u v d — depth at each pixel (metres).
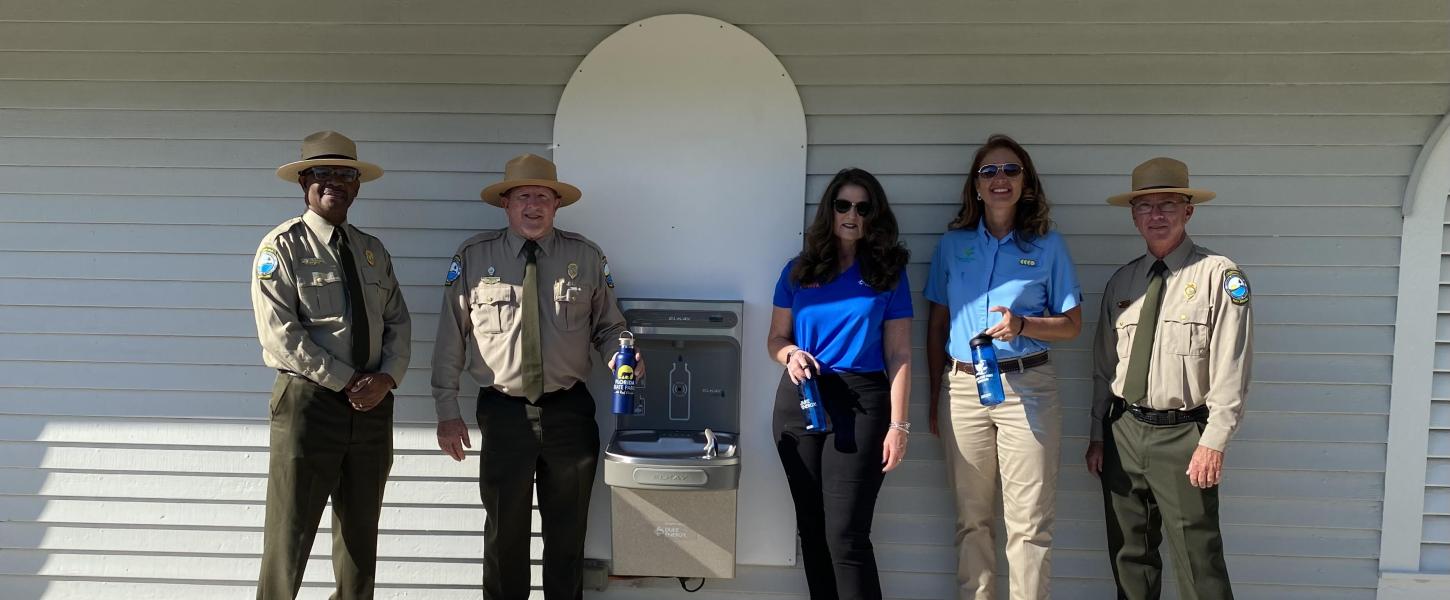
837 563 3.10
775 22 3.53
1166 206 3.06
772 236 3.57
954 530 3.60
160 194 3.71
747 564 3.62
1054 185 3.54
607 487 3.61
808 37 3.53
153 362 3.74
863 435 3.12
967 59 3.52
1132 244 3.54
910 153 3.56
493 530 3.19
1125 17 3.45
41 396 3.75
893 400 3.15
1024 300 3.17
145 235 3.72
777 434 3.26
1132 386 3.11
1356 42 3.41
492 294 3.21
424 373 3.68
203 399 3.74
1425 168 3.43
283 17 3.61
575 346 3.24
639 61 3.57
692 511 3.29
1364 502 3.53
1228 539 3.57
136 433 3.75
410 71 3.62
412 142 3.65
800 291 3.25
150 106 3.68
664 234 3.59
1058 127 3.53
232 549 3.74
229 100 3.66
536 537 3.65
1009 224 3.24
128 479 3.75
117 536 3.74
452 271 3.30
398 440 3.68
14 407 3.75
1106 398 3.34
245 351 3.72
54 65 3.67
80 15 3.62
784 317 3.32
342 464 3.13
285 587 2.96
